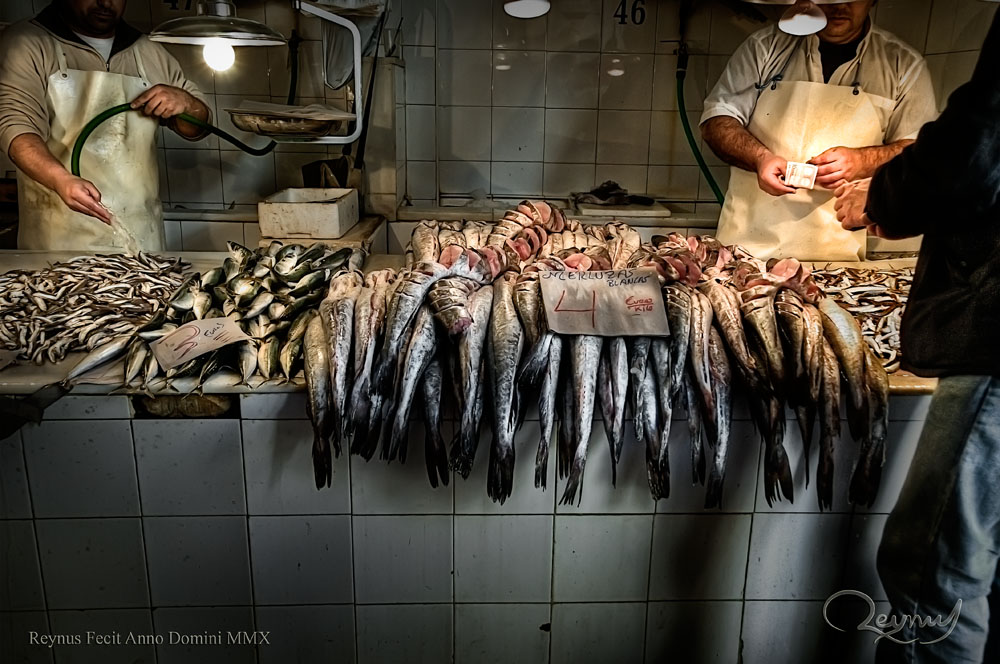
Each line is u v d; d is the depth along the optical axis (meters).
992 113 1.17
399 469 1.69
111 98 2.83
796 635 1.84
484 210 3.67
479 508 1.73
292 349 1.64
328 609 1.79
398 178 3.64
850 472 1.72
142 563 1.71
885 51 2.55
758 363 1.63
